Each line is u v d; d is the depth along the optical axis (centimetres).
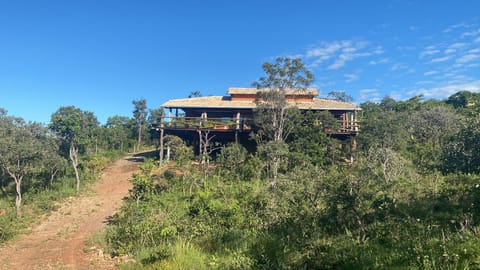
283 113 2669
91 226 1792
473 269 502
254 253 869
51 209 2112
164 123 3000
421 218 868
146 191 2017
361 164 1234
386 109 4775
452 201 1009
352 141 2823
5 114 2292
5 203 2164
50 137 2500
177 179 2250
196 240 1141
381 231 792
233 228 1178
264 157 2375
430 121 3070
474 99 4772
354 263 662
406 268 556
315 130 2627
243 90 3469
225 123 2972
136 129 5391
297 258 755
